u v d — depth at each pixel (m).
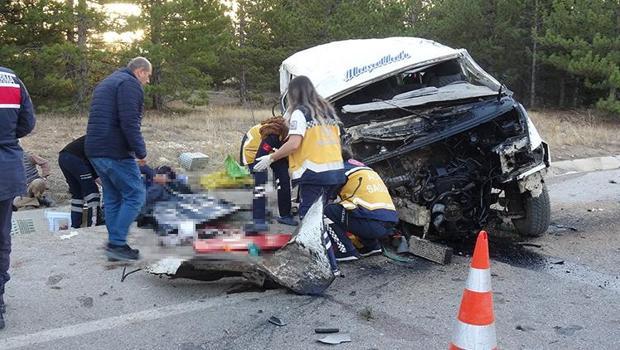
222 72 30.61
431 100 5.87
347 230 5.34
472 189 6.18
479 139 6.11
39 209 8.21
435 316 4.27
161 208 5.32
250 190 5.68
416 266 5.44
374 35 25.44
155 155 11.25
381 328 4.05
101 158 5.08
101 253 5.54
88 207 6.86
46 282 4.82
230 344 3.80
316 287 4.61
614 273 5.36
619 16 22.92
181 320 4.15
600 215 7.62
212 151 11.85
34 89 19.72
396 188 5.95
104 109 5.01
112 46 20.59
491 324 3.16
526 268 5.48
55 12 19.03
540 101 29.64
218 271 4.71
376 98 6.27
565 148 13.83
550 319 4.26
